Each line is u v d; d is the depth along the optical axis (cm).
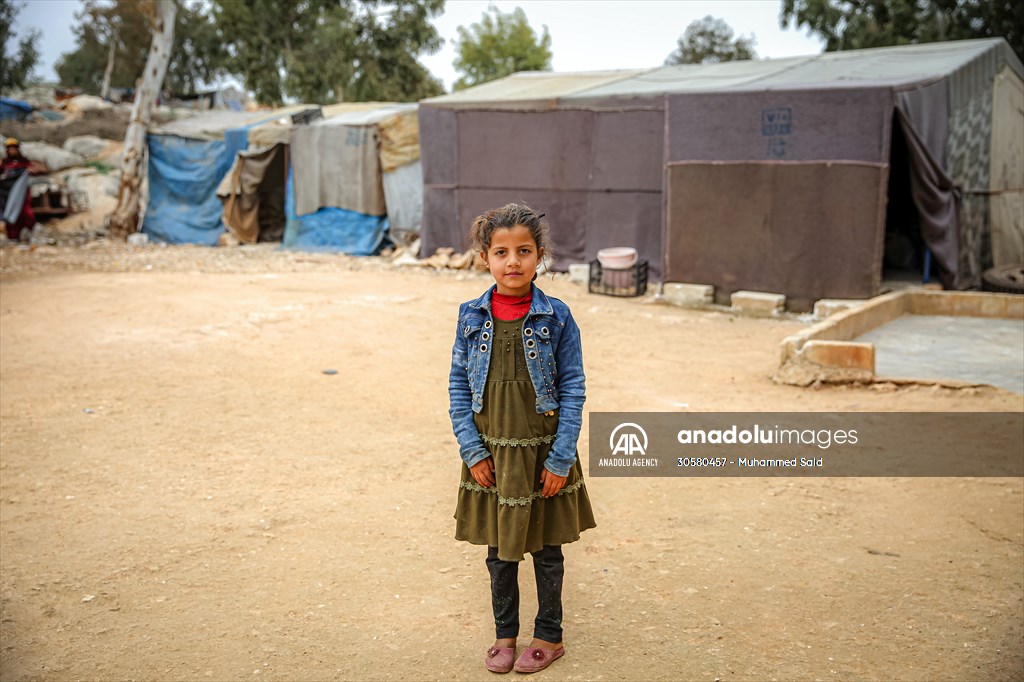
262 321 1063
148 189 2245
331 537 448
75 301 1187
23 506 486
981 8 3134
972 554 420
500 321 310
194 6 5612
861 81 1238
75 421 648
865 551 426
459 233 1731
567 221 1606
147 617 365
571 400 308
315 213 1998
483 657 332
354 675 319
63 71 6825
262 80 4338
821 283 1250
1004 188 1518
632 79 1744
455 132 1691
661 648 336
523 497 304
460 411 317
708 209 1315
